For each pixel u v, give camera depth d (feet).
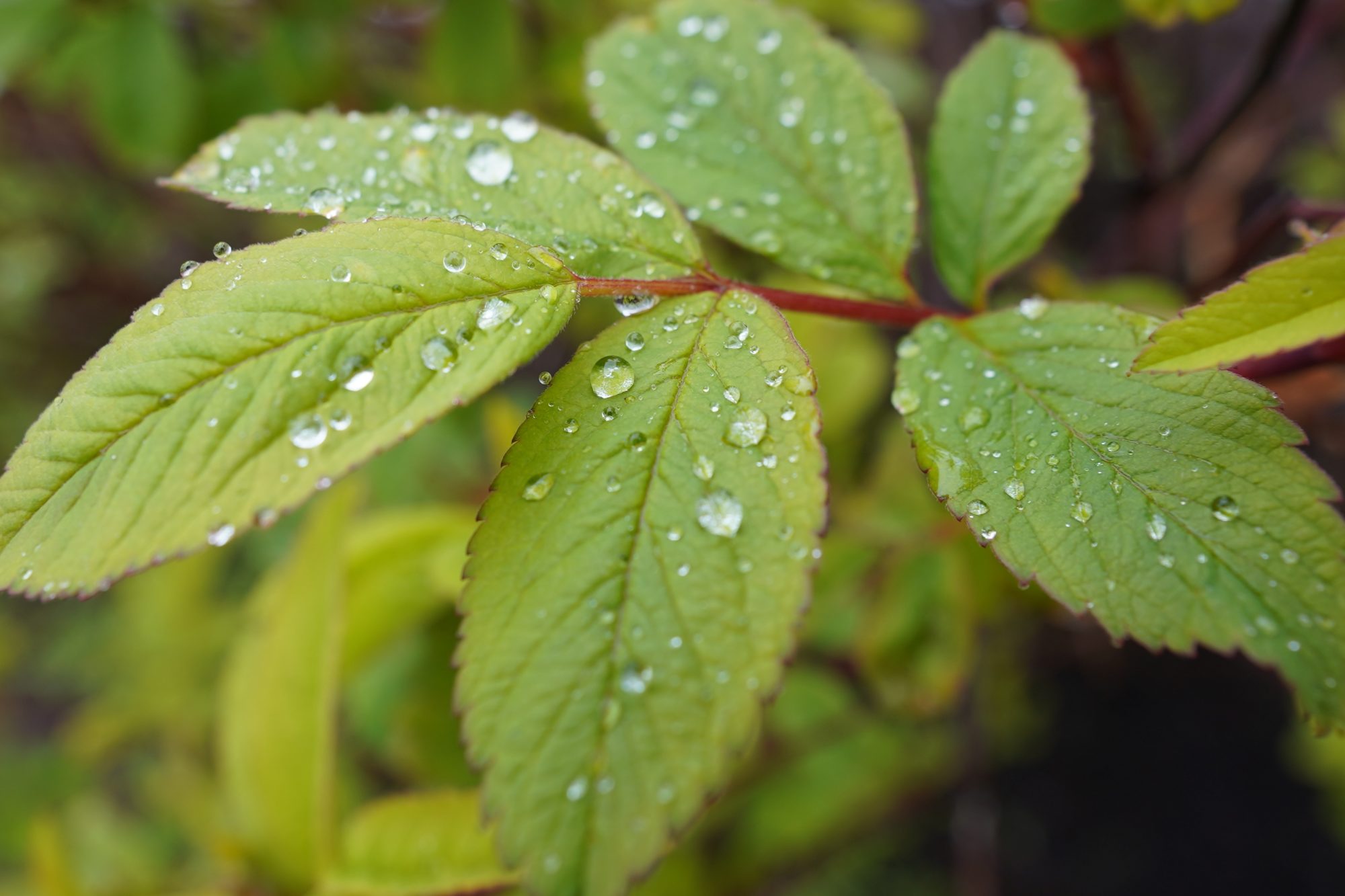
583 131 0.98
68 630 1.82
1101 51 0.80
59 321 1.63
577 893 0.48
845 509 0.87
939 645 0.78
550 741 0.48
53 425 0.49
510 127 0.55
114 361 0.50
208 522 0.49
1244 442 0.51
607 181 0.54
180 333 0.50
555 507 0.50
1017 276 1.23
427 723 0.84
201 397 0.50
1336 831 1.50
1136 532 0.51
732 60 0.60
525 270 0.51
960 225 0.61
